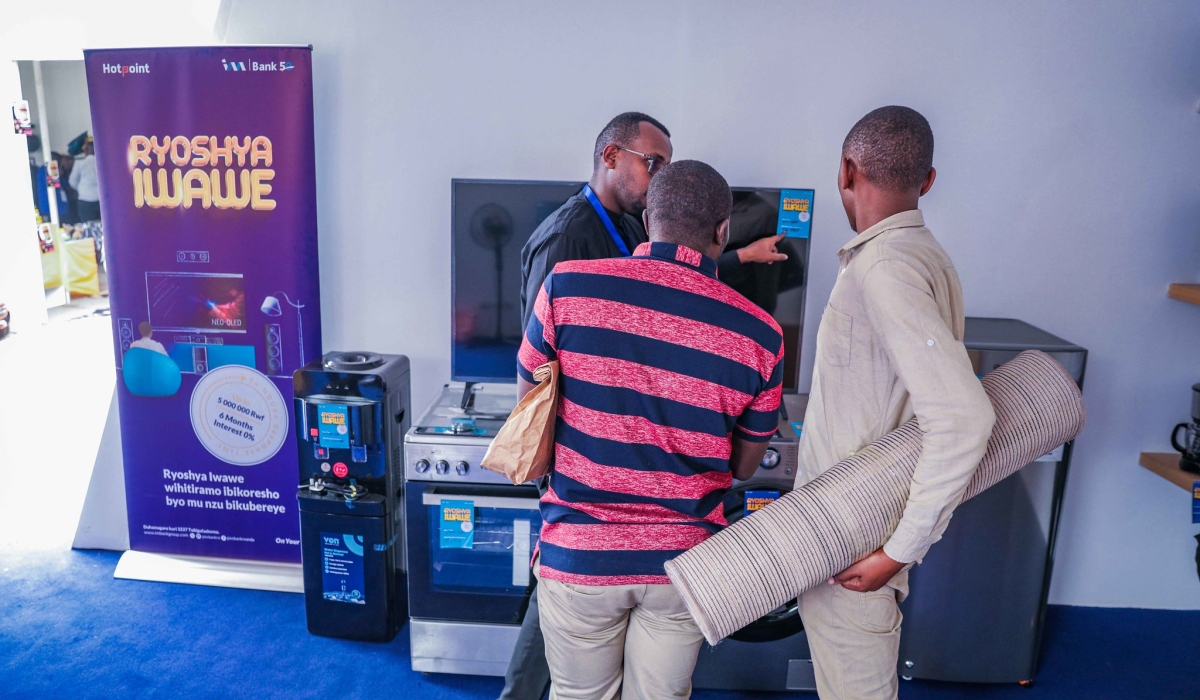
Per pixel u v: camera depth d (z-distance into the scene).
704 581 1.43
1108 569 2.95
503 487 2.33
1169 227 2.67
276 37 2.71
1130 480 2.86
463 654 2.47
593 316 1.43
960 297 1.50
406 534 2.51
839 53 2.60
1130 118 2.61
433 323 2.91
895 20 2.58
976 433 1.28
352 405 2.49
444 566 2.43
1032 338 2.39
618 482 1.45
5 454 3.50
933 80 2.61
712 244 1.51
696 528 1.50
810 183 2.70
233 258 2.77
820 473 1.59
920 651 2.50
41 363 3.96
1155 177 2.64
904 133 1.44
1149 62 2.57
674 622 1.51
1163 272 2.71
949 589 2.44
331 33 2.69
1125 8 2.54
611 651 1.57
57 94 7.25
